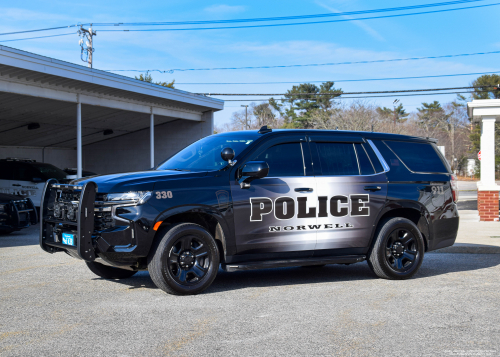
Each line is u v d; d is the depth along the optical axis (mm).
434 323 4680
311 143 6465
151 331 4363
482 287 6289
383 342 4129
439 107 86875
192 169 6199
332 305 5305
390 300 5555
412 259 6805
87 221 5359
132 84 17984
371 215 6590
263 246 6051
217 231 5938
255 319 4754
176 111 22625
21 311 5000
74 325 4531
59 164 27000
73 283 6355
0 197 11430
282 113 88438
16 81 15148
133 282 6414
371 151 6801
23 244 10234
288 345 4031
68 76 15164
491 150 14898
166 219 5805
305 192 6234
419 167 7109
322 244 6344
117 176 5797
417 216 7086
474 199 26594
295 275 7086
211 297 5617
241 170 5980
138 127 25188
